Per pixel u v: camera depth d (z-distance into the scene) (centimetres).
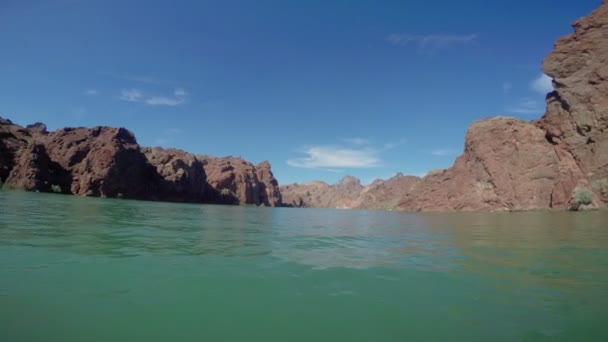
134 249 871
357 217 3731
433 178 6719
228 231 1493
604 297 556
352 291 580
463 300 539
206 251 904
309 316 470
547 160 4812
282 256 874
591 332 428
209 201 8819
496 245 1138
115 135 6378
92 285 553
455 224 2312
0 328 394
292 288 589
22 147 5375
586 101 4441
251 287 586
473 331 431
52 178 5194
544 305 518
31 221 1298
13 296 485
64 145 5781
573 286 615
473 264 799
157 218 2002
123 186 5847
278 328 432
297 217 3475
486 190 5441
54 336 385
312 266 760
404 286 612
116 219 1703
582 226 1936
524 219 2797
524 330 433
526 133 5194
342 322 454
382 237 1414
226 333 415
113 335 396
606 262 824
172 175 7256
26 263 656
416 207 6606
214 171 10569
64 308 458
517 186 5019
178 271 665
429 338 411
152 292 536
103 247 868
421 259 865
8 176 4850
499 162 5353
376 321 459
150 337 396
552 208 4550
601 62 4362
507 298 551
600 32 4419
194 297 526
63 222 1345
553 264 802
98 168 5647
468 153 5997
